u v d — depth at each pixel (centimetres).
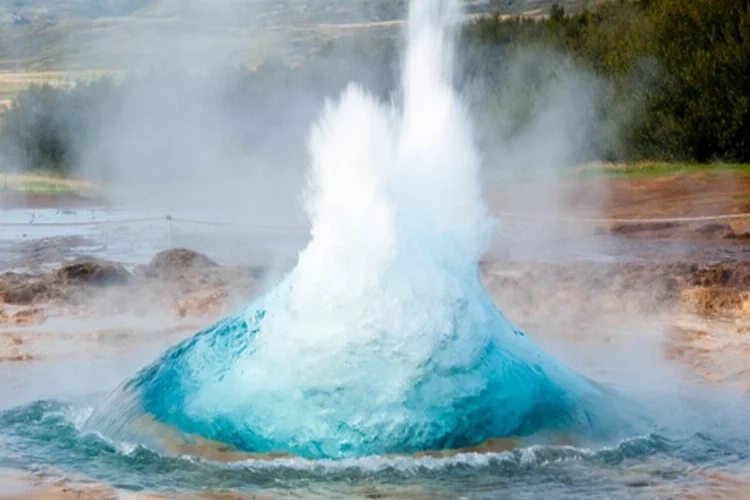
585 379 1310
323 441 1086
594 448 1127
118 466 1079
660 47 5144
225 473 1045
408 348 1121
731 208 3812
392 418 1095
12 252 3284
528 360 1203
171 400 1172
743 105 4669
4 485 1026
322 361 1123
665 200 4041
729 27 5022
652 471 1073
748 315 2066
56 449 1144
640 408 1284
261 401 1120
